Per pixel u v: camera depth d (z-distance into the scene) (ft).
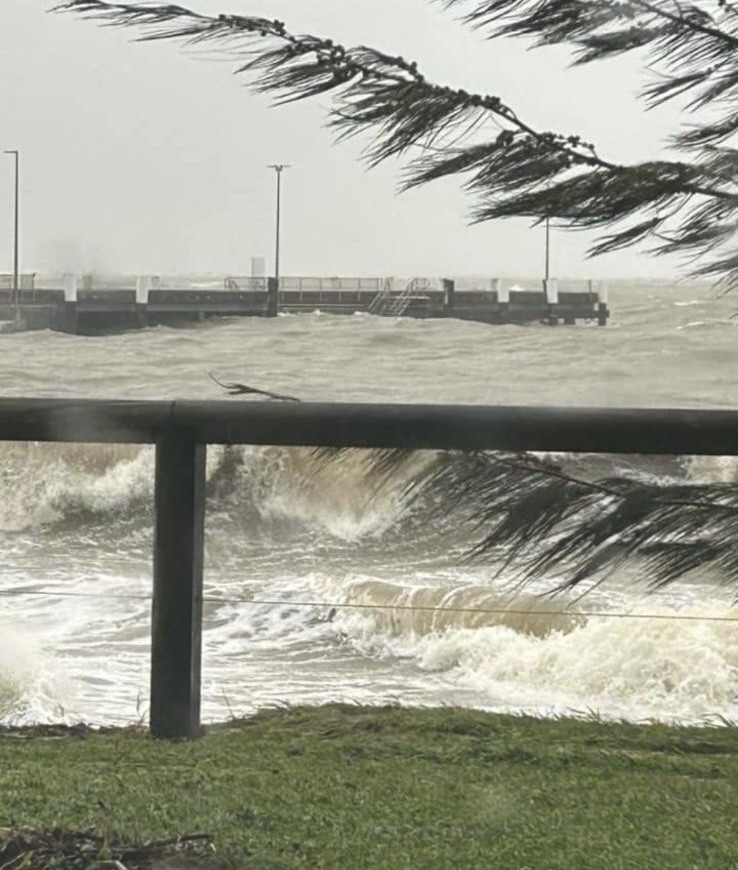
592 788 38.86
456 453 27.71
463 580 142.10
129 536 209.46
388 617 121.29
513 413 38.24
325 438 41.14
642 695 108.78
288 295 564.71
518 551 26.43
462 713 51.08
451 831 33.35
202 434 43.27
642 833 33.58
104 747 43.24
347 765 41.42
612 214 25.30
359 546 158.51
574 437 37.76
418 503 28.22
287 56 25.12
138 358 455.63
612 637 112.88
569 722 50.47
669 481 26.68
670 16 25.17
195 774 38.60
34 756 41.88
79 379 408.67
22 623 114.52
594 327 490.08
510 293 542.98
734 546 25.50
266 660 112.47
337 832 32.81
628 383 349.41
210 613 127.44
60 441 43.78
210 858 30.25
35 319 524.52
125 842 31.17
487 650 115.44
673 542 25.58
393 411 40.32
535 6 25.00
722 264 25.59
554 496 26.23
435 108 25.16
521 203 25.46
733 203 25.38
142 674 96.27
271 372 418.72
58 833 31.14
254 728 48.70
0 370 420.36
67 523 217.15
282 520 180.96
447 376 398.62
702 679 108.37
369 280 587.27
